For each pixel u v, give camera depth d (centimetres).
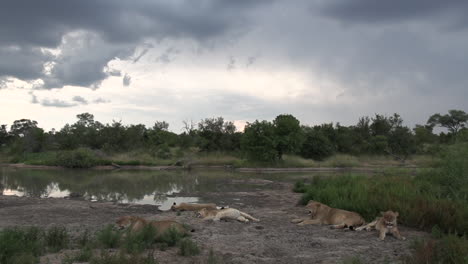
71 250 791
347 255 755
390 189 1358
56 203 1716
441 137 6988
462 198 1239
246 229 1061
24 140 6219
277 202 1756
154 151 5719
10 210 1500
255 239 920
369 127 6912
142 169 4553
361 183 1612
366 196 1288
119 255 684
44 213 1434
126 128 6588
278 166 4678
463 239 727
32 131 6412
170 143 7138
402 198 1214
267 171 4303
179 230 934
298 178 3203
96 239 870
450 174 1337
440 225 998
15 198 1864
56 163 4778
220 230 1040
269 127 4831
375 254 762
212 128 6319
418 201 1129
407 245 835
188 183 2750
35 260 680
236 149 6038
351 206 1259
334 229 1054
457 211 1012
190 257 739
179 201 1850
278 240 909
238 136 6184
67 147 6288
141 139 6869
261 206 1639
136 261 642
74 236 972
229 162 5181
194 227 1081
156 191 2278
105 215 1405
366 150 6162
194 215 1308
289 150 4894
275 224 1159
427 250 671
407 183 1498
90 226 1149
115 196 2059
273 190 2275
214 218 1203
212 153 5928
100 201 1838
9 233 791
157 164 5003
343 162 4972
